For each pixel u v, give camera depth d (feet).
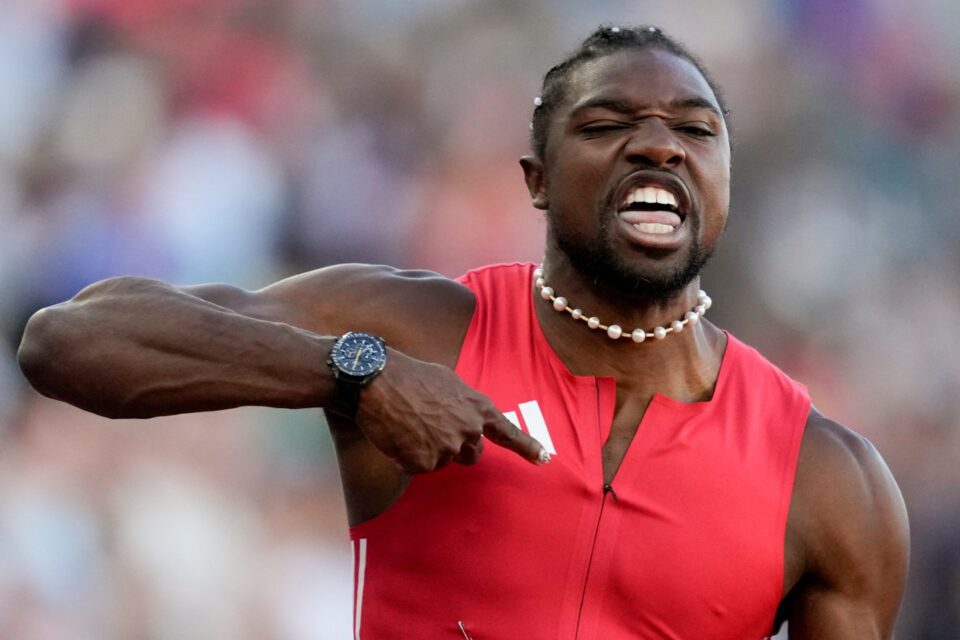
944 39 126.21
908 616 94.48
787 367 107.14
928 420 107.24
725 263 110.11
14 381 84.89
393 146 109.19
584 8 119.14
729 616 31.58
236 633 75.25
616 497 31.58
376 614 32.40
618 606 31.32
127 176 98.68
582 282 33.14
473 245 105.91
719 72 119.24
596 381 32.96
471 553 31.50
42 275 93.15
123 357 30.42
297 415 82.48
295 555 78.79
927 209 119.65
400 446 30.17
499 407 32.50
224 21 109.19
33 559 72.49
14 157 99.25
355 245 105.29
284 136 106.01
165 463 77.66
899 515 33.04
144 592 73.72
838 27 123.13
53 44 104.68
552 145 33.55
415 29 114.42
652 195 32.14
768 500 31.99
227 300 32.17
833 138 119.65
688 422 32.68
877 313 111.45
